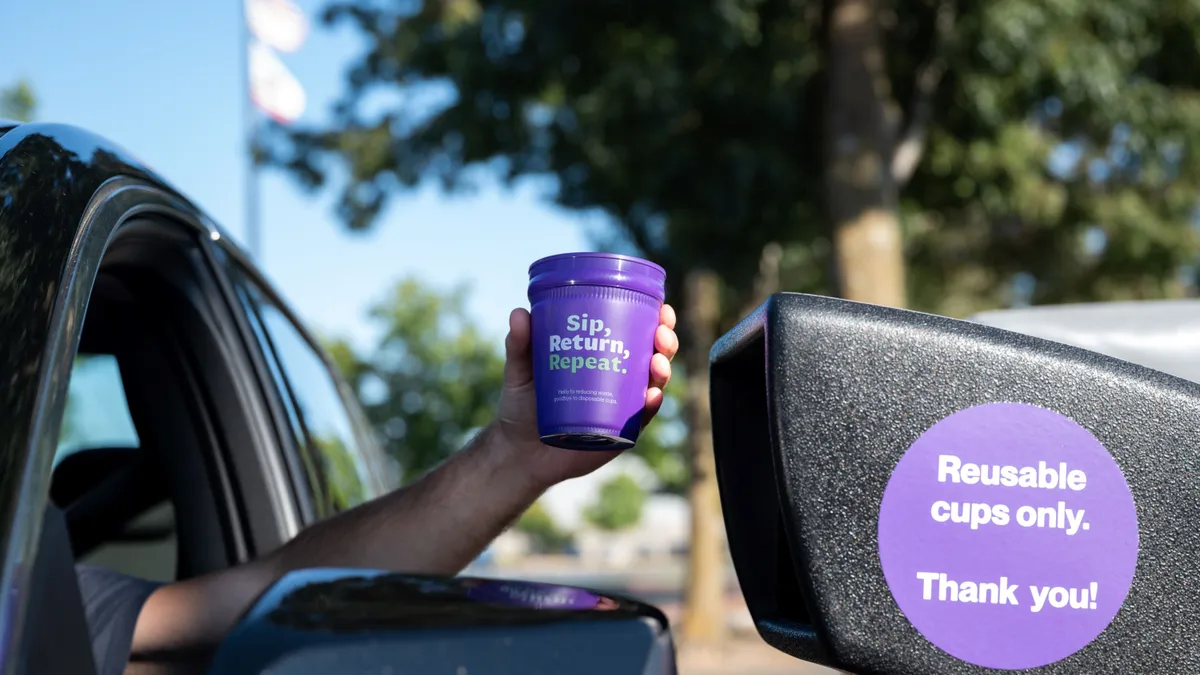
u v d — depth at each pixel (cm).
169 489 176
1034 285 1600
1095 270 1508
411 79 1152
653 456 3484
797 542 73
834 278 754
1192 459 74
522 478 151
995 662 72
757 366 91
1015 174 1113
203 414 174
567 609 73
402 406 2822
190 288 169
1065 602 73
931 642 72
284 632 67
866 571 73
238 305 185
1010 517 73
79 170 110
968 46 946
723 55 942
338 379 261
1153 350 139
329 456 220
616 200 1156
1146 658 73
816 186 1024
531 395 146
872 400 74
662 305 126
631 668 69
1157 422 74
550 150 1132
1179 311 143
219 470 175
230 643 67
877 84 764
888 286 743
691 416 1312
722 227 1049
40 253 94
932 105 1032
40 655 81
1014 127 1054
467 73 1024
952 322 76
